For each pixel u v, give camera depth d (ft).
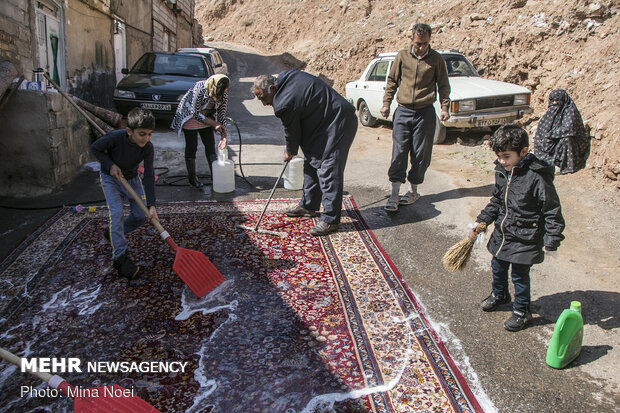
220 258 13.98
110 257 13.80
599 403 8.80
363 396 8.76
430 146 17.93
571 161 20.17
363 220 17.29
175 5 62.03
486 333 10.84
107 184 12.35
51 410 8.39
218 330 10.61
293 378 9.19
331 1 92.73
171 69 35.27
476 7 45.98
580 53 27.14
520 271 10.55
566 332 9.37
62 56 28.45
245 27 111.45
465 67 31.27
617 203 17.47
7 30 21.18
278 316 11.20
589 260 14.28
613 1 26.76
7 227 15.80
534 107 29.50
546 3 32.27
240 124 36.29
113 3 37.52
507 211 10.43
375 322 11.08
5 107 17.97
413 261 14.30
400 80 17.78
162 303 11.63
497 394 8.96
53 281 12.45
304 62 76.18
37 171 18.76
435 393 8.87
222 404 8.52
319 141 15.16
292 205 18.48
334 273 13.32
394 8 68.23
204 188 20.47
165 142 28.73
